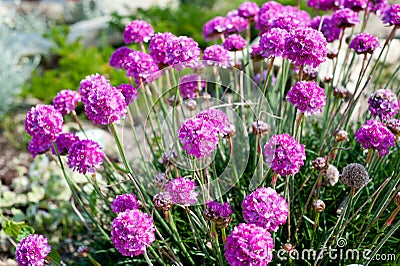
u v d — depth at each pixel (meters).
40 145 0.42
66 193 0.64
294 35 0.38
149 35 0.49
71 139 0.43
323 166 0.39
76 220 0.60
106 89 0.36
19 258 0.39
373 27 0.73
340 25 0.48
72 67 0.96
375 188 0.47
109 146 0.72
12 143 0.82
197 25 1.20
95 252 0.47
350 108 0.46
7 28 1.02
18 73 0.96
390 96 0.42
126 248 0.34
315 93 0.37
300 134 0.48
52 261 0.42
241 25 0.52
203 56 0.46
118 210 0.38
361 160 0.49
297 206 0.45
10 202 0.65
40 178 0.68
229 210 0.36
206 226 0.39
